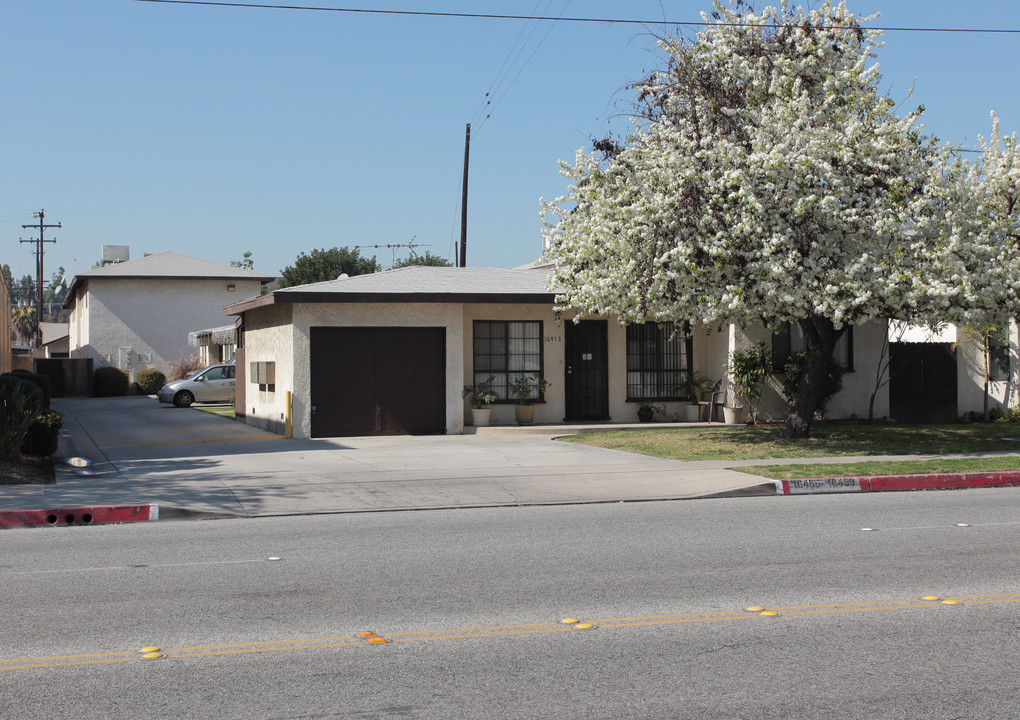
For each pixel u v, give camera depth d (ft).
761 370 73.51
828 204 51.83
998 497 43.16
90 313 163.84
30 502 38.88
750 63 56.49
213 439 67.97
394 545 31.50
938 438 62.54
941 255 52.01
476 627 21.36
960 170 54.60
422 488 44.55
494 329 74.18
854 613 22.53
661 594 24.38
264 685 17.46
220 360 153.07
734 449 57.52
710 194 53.72
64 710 16.19
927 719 15.85
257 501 41.16
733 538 32.40
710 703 16.53
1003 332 60.18
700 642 20.15
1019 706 16.46
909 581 25.80
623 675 18.02
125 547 31.40
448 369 69.56
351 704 16.48
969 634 20.76
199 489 43.42
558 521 36.70
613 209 57.41
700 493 43.93
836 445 59.00
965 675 18.04
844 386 76.95
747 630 21.06
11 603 23.61
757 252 52.47
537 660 18.94
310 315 67.26
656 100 58.13
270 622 21.80
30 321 360.28
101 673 18.16
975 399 81.97
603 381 76.38
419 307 69.05
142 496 40.98
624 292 58.90
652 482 46.52
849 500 42.50
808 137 53.31
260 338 77.71
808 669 18.37
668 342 77.82
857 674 18.10
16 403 48.85
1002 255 54.75
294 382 67.15
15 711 16.15
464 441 65.10
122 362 164.45
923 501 41.93
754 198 50.85
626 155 56.39
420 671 18.25
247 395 83.35
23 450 51.49
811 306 53.78
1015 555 29.32
